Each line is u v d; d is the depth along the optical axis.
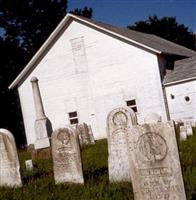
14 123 42.69
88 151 17.84
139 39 30.38
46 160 17.23
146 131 7.39
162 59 29.00
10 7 51.50
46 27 52.44
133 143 7.52
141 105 28.44
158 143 7.31
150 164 7.40
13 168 11.51
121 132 10.55
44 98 31.41
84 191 9.30
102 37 29.42
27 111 32.09
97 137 29.86
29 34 51.81
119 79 29.03
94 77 29.84
